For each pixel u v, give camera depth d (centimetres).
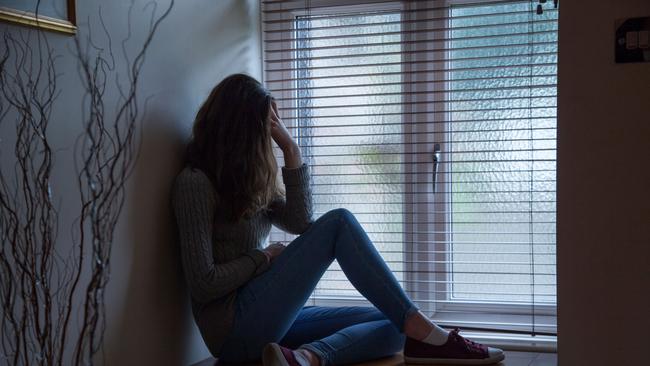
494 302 264
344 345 213
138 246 197
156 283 206
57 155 163
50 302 138
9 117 149
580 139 181
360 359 218
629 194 179
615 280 181
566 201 184
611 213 180
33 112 155
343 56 274
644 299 179
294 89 276
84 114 172
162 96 208
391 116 272
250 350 211
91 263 168
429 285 271
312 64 279
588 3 179
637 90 177
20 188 152
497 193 262
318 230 216
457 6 261
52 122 162
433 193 269
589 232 182
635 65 176
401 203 273
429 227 270
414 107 269
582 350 185
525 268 261
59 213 164
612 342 183
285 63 282
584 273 183
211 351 213
